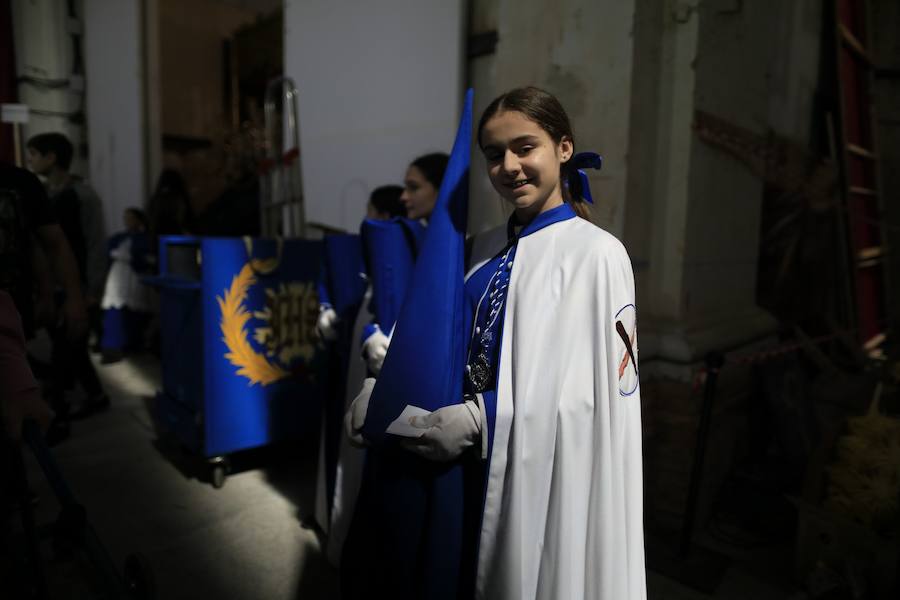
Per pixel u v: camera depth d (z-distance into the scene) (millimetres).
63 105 6711
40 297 1896
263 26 6938
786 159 3250
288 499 2506
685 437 2287
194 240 2545
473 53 2717
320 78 3510
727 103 2527
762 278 3281
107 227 6617
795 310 3518
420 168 1798
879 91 5004
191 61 7340
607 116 2199
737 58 2562
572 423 990
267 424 2676
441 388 1043
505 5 2443
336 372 2053
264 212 3883
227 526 2264
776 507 2365
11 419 1194
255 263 2582
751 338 2707
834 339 3656
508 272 1084
